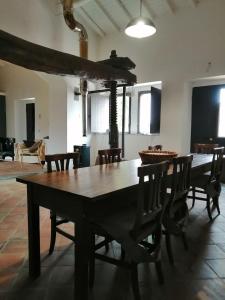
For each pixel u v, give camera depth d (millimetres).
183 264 2014
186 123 5551
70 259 2059
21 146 7320
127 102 6590
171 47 5430
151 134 5992
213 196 3119
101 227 1562
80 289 1468
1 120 9211
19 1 4633
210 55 4934
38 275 1829
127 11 5523
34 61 3121
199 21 5012
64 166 2412
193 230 2699
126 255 1602
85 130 6266
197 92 5543
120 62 4383
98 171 2256
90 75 3881
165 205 1811
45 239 2406
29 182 1770
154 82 5844
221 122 5301
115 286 1728
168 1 5059
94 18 5953
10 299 1585
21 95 8750
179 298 1615
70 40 5793
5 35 2773
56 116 6406
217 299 1609
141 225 1540
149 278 1825
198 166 2660
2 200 3639
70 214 1519
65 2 4461
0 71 9336
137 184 1686
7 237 2434
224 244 2371
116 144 4891
